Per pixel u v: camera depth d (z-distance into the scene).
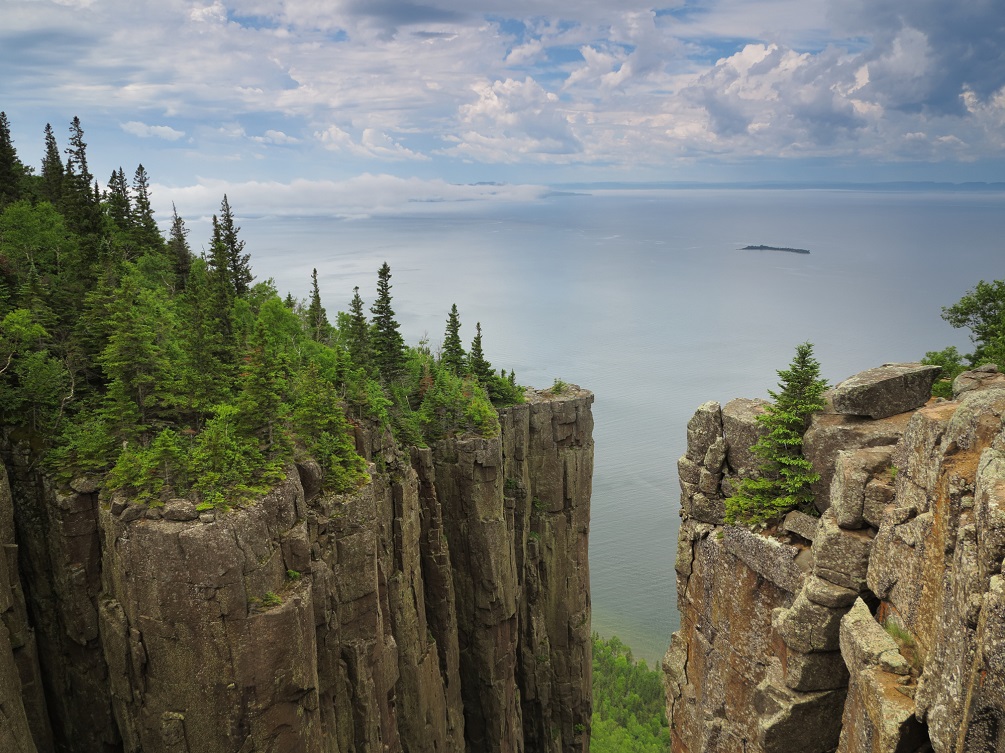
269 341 82.50
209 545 53.28
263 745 56.50
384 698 70.88
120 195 128.62
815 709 31.72
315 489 65.44
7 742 49.28
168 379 66.44
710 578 39.72
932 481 26.66
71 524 59.59
